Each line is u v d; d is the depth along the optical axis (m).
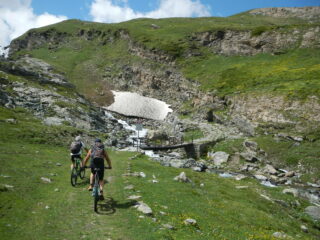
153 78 141.50
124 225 12.85
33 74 95.81
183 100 124.19
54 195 16.48
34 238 10.83
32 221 12.37
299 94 72.31
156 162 42.19
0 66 88.06
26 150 32.53
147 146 64.44
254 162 59.16
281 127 69.69
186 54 142.50
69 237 11.28
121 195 17.92
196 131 82.69
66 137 48.16
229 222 18.17
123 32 188.12
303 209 29.16
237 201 25.33
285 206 28.81
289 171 54.81
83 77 159.25
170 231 12.94
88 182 20.75
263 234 17.61
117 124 92.88
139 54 159.12
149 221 13.54
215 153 64.44
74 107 77.06
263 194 31.02
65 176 22.42
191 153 68.44
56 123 59.50
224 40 139.62
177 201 19.38
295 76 88.12
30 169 22.61
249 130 76.38
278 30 124.44
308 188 45.78
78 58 185.00
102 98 134.50
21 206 13.81
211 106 94.94
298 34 118.31
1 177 18.30
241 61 123.56
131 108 125.00
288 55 112.69
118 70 158.88
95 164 15.16
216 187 28.81
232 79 104.88
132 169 30.22
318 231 24.31
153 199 18.28
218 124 86.88
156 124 106.25
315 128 63.31
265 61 114.56
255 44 126.31
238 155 60.69
